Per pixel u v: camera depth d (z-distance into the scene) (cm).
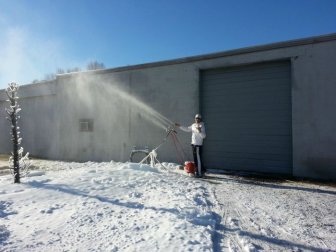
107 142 1241
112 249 362
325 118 846
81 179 713
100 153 1258
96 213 486
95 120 1277
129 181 718
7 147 1717
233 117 1004
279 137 929
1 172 991
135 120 1174
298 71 885
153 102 1132
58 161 1305
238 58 977
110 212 494
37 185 660
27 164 752
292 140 890
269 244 404
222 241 407
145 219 462
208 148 1040
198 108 1041
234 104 1003
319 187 749
